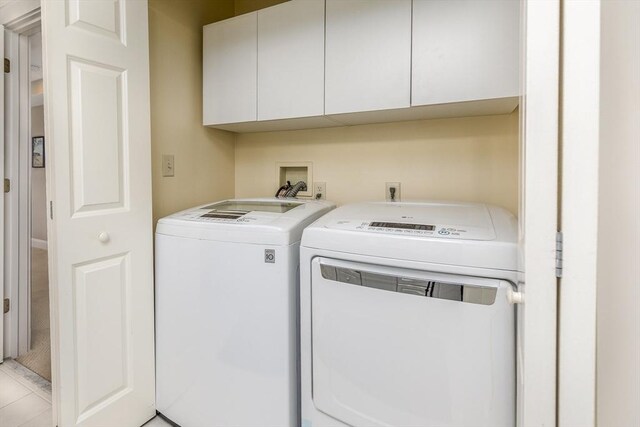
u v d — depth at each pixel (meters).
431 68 1.25
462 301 0.87
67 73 1.18
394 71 1.31
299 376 1.23
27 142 2.08
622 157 0.40
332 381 1.08
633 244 0.40
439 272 0.89
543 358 0.45
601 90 0.40
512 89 1.14
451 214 1.13
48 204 1.21
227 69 1.68
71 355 1.23
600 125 0.40
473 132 1.51
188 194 1.75
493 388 0.85
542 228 0.44
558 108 0.43
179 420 1.43
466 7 1.19
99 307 1.30
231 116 1.68
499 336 0.83
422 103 1.27
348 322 1.03
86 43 1.23
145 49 1.43
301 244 1.13
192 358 1.36
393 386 0.97
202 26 1.80
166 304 1.43
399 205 1.33
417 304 0.92
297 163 1.91
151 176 1.50
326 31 1.43
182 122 1.71
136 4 1.39
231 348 1.27
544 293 0.44
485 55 1.17
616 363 0.41
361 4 1.36
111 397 1.35
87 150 1.24
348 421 1.06
